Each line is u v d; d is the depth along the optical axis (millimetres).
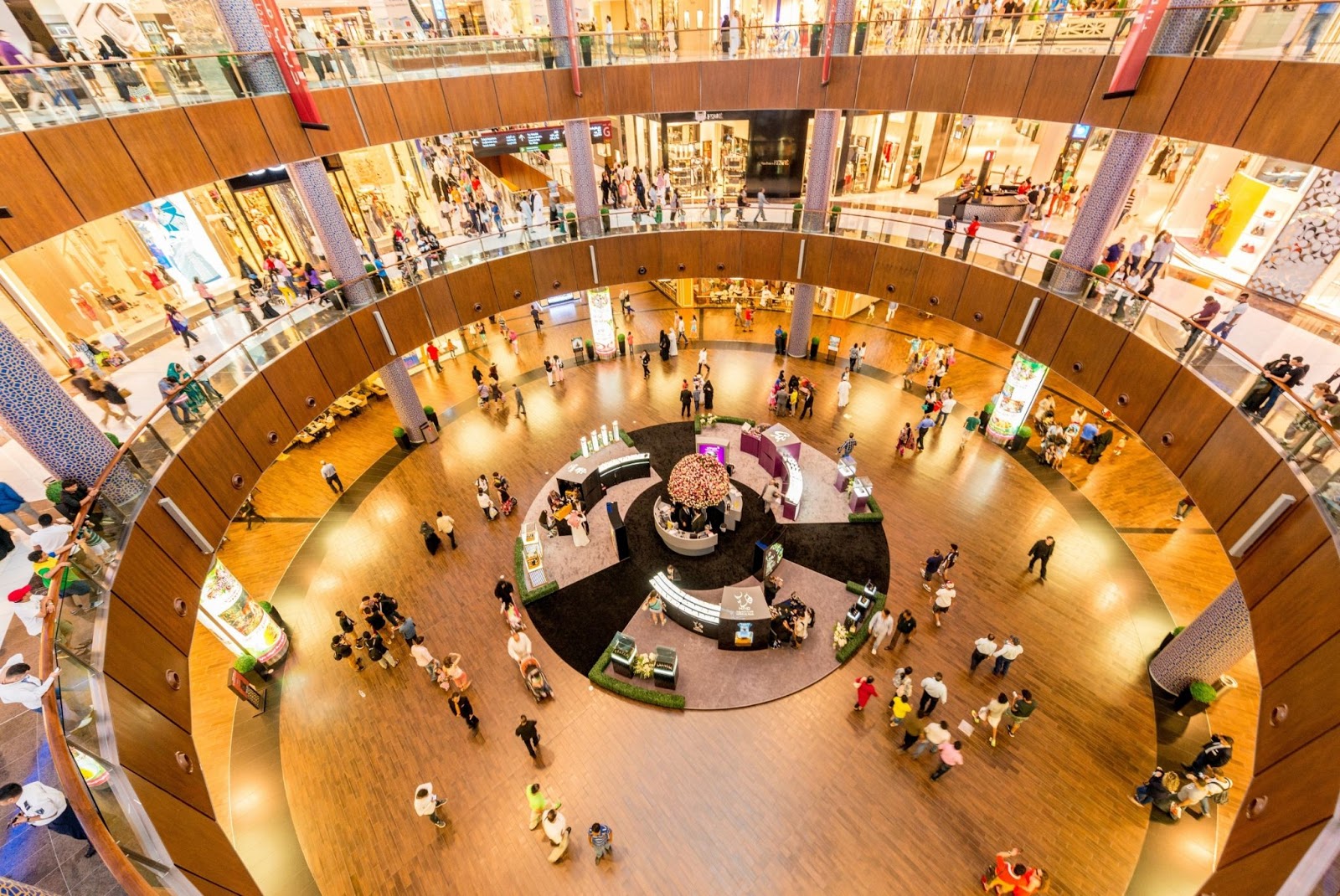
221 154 11984
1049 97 13516
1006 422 18891
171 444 10508
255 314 14516
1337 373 10898
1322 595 7352
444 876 10211
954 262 16781
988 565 15367
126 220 17078
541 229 19953
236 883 6785
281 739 12375
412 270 17422
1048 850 10172
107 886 6008
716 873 10086
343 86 14242
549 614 14734
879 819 10680
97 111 9781
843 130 23797
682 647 13820
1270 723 7633
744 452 19594
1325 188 13234
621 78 17906
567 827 10273
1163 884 9703
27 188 8719
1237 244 16781
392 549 16781
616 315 28828
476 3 26094
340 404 22328
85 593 7469
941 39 15008
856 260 19078
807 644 13734
